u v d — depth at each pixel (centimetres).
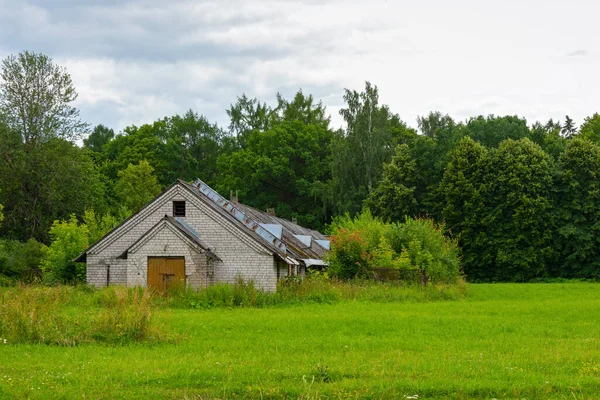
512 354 1814
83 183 7644
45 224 7300
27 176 7281
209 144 12188
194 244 4209
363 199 9488
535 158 8088
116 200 9644
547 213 7950
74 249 4850
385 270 4634
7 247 5647
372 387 1402
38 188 7388
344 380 1462
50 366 1600
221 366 1605
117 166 11200
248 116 12875
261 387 1393
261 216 5875
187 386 1408
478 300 4188
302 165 11119
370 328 2438
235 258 4422
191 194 4503
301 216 10631
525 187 8019
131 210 9025
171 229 4238
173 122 12344
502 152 8250
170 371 1539
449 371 1554
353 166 9538
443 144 9369
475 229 8225
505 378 1493
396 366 1608
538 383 1438
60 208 7475
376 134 9538
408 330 2375
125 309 2177
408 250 5266
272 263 4391
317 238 7262
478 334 2278
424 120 12719
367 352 1841
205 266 4216
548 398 1341
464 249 8269
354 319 2712
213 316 2852
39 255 5603
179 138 11612
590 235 7806
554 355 1777
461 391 1382
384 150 9569
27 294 2386
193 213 4497
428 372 1546
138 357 1744
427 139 9638
